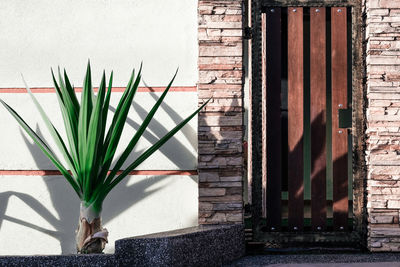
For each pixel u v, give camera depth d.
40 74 3.48
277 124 3.44
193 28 3.46
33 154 3.47
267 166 3.45
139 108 3.46
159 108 3.45
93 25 3.47
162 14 3.47
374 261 2.96
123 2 3.47
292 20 3.46
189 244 2.78
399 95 3.23
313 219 3.46
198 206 3.25
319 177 3.46
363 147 3.39
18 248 3.45
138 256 2.64
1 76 3.48
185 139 3.45
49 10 3.48
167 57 3.46
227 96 3.24
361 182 3.39
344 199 3.46
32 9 3.49
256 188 3.41
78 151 2.81
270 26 3.46
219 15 3.25
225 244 3.07
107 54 3.47
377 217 3.23
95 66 3.46
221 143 3.23
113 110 3.45
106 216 3.43
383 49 3.23
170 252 2.63
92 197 2.77
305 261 3.00
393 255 3.13
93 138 2.68
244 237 3.24
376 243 3.22
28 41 3.48
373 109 3.24
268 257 3.17
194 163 3.44
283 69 4.60
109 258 2.64
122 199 3.44
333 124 3.47
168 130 3.45
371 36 3.24
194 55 3.46
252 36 3.41
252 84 3.40
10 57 3.49
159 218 3.43
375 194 3.24
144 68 3.46
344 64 3.45
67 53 3.47
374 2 3.24
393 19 3.23
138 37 3.46
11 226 3.45
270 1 3.43
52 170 3.47
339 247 3.41
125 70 3.46
